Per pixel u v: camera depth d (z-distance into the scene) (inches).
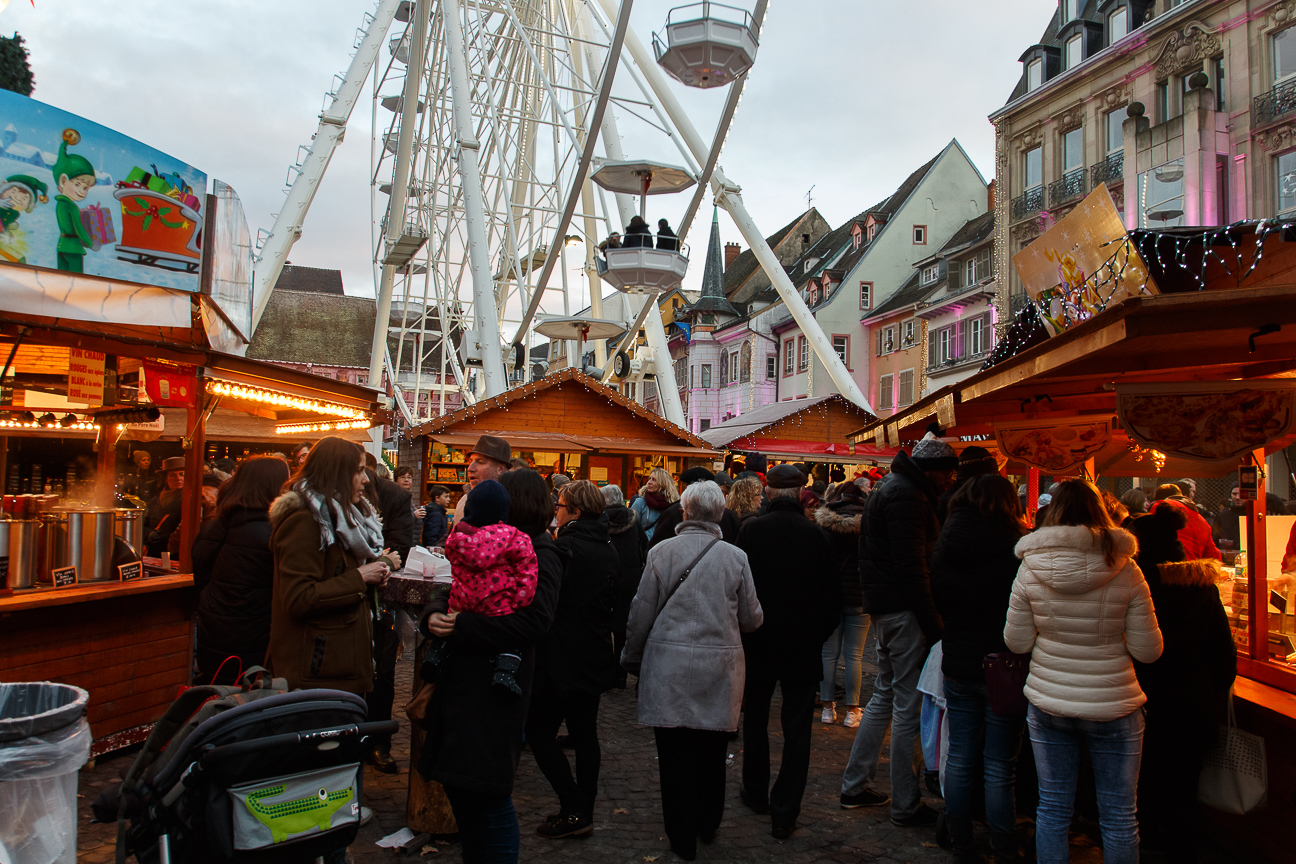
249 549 186.4
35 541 210.1
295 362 2753.4
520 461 206.2
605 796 204.7
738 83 504.7
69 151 236.2
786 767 179.8
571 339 807.1
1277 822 155.4
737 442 805.2
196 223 274.5
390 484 252.8
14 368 364.5
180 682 244.1
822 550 184.4
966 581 163.6
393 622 212.8
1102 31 1061.8
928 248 1640.0
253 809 103.3
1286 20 820.6
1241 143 856.9
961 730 164.2
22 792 103.4
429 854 163.8
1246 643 188.7
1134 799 139.9
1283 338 140.1
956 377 1299.2
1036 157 1138.7
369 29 714.2
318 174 672.4
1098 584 138.9
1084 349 137.8
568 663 175.3
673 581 171.0
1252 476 182.5
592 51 821.9
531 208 868.6
